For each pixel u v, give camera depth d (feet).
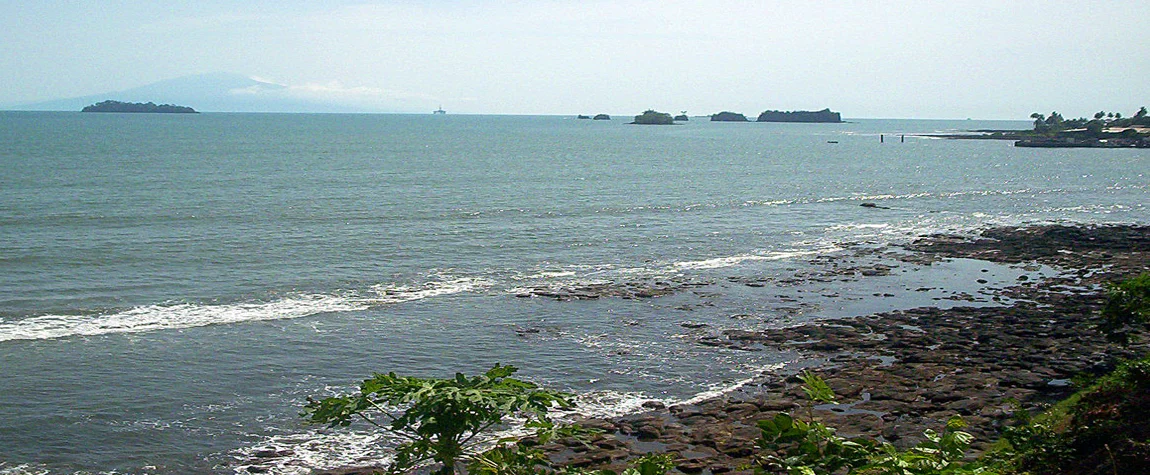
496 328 81.92
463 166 280.31
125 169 239.71
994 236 137.90
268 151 344.08
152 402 60.85
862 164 322.14
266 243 125.59
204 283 99.35
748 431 53.21
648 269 112.37
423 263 114.52
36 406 59.52
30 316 83.20
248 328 81.00
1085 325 76.13
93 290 94.38
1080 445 35.45
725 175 261.03
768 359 71.10
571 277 106.73
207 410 59.52
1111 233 137.69
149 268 106.42
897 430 52.26
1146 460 31.55
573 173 258.16
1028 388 60.08
